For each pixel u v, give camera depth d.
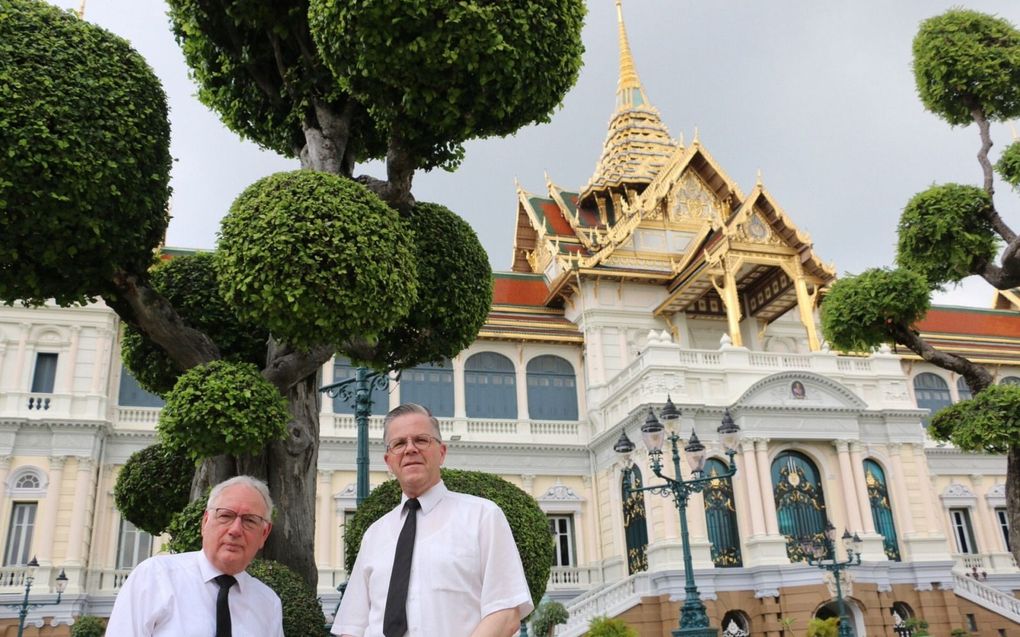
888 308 14.88
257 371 8.52
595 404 34.16
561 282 36.03
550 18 8.57
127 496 10.57
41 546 26.41
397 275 8.27
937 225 14.76
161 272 10.27
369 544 4.67
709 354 30.50
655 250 37.31
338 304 7.88
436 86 8.38
